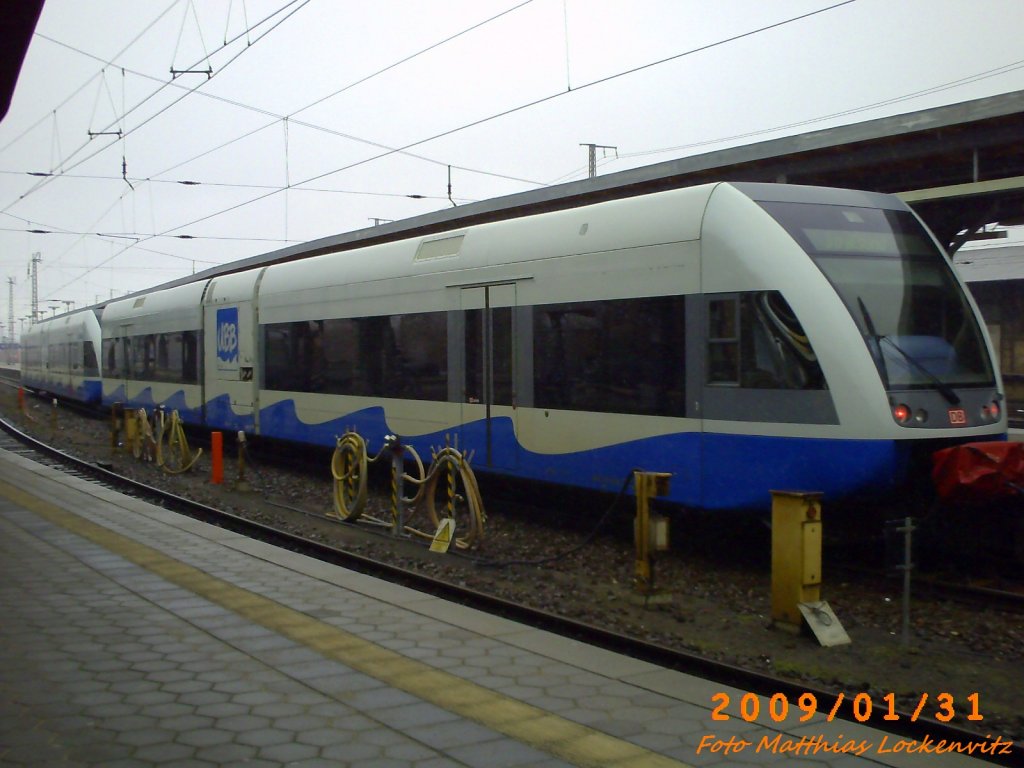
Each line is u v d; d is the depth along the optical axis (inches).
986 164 647.8
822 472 318.0
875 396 310.7
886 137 606.5
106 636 254.5
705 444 350.3
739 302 339.6
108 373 1059.3
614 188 732.0
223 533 420.5
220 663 231.0
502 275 444.8
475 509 394.6
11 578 325.1
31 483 612.7
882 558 371.9
